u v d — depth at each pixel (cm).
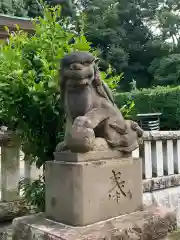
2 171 312
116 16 2380
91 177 204
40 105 276
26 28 830
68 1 1778
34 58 297
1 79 274
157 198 372
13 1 1276
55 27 304
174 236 265
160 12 2528
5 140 305
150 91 1270
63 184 207
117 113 235
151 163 381
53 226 204
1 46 332
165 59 2072
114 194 221
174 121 1201
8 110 279
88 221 201
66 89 217
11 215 305
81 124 201
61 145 221
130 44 2445
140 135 250
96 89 224
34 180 312
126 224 209
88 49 298
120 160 227
